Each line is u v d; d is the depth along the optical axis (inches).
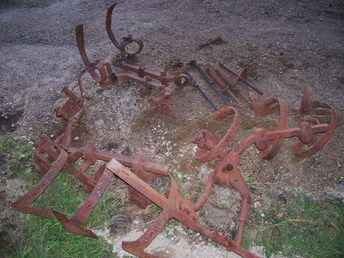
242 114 196.5
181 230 161.5
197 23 268.5
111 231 162.6
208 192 155.2
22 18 298.8
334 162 179.6
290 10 289.1
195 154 177.3
